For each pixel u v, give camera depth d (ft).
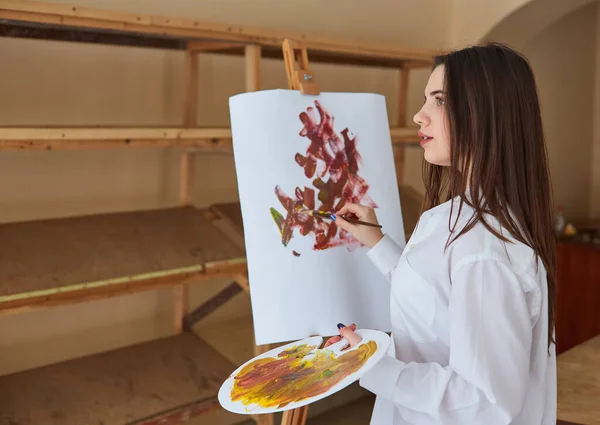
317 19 9.74
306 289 5.17
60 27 6.00
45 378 7.07
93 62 7.79
